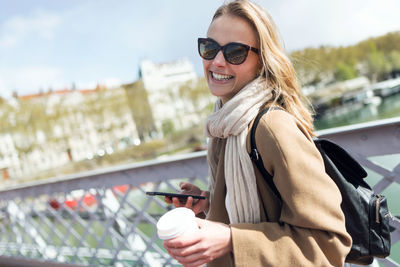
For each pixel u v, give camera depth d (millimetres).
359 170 770
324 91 55031
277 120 682
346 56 57844
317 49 57250
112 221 2303
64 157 70250
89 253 2545
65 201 2580
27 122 68312
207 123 853
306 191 617
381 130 1262
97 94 76188
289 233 633
